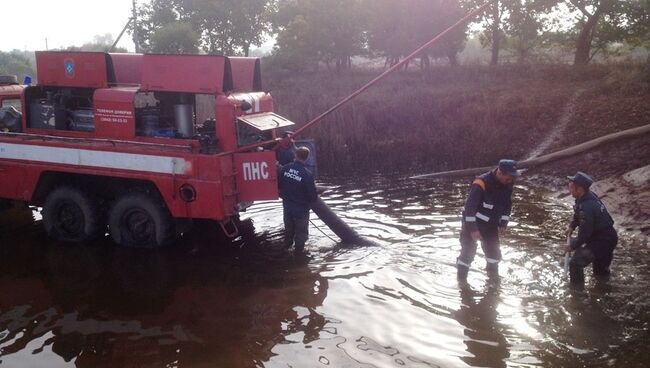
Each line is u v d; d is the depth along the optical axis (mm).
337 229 7965
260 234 8445
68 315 5754
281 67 27344
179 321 5594
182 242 8102
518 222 8852
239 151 7559
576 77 17219
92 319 5660
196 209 7352
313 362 4742
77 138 8055
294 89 21734
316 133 15586
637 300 5852
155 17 33219
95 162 7730
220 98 7465
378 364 4691
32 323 5570
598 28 20906
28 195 8156
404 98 17250
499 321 5461
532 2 20578
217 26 34125
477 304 5855
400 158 14586
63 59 8188
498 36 22188
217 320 5609
